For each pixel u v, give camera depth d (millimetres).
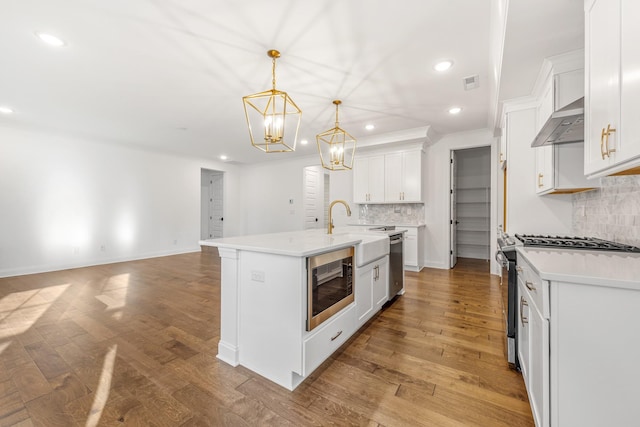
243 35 2146
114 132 4820
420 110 3725
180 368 1940
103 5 1826
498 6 1827
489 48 2316
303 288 1734
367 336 2418
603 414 1050
